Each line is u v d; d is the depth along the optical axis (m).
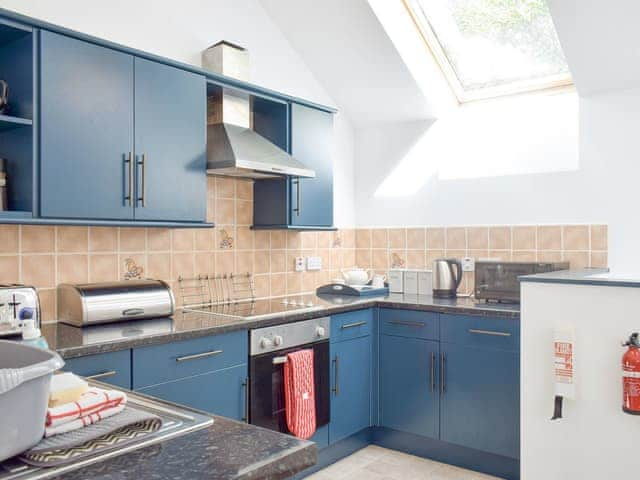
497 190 3.73
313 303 3.29
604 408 2.33
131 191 2.46
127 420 0.92
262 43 3.55
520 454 2.66
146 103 2.53
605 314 2.32
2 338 2.06
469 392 3.05
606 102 3.33
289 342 2.84
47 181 2.18
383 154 4.22
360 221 4.34
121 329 2.34
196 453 0.84
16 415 0.77
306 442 0.90
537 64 3.56
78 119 2.28
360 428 3.33
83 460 0.80
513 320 2.88
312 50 3.74
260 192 3.48
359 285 3.91
